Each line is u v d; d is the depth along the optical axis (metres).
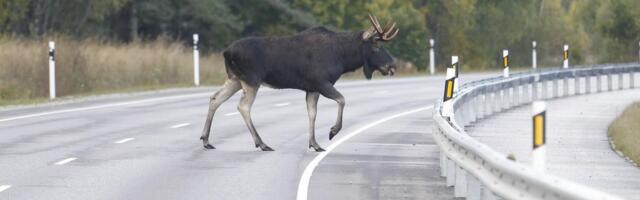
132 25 132.00
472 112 59.97
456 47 170.12
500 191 21.98
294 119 59.59
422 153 42.72
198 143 45.59
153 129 52.09
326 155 41.47
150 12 133.88
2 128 51.75
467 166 26.42
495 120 61.75
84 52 84.06
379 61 43.47
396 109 69.12
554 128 57.88
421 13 165.00
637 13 172.12
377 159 40.28
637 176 38.22
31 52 78.69
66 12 120.56
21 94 75.31
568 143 50.28
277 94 83.31
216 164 37.97
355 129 54.00
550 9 185.25
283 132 51.53
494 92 66.75
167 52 97.81
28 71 77.31
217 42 136.38
